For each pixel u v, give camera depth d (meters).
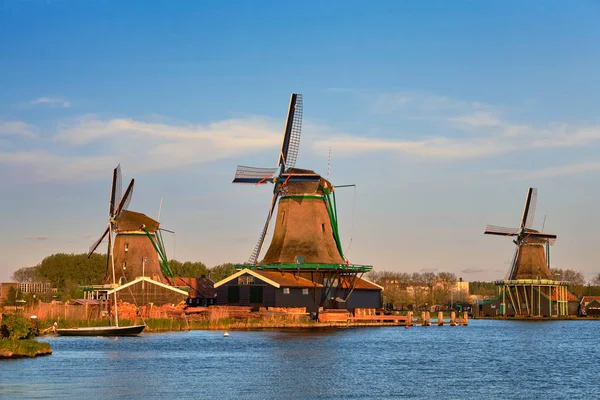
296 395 51.31
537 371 64.81
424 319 134.62
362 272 118.62
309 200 118.19
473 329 125.44
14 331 70.06
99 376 57.12
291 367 64.06
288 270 116.62
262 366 64.31
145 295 118.75
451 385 56.38
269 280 110.38
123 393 50.66
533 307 179.50
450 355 76.50
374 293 132.38
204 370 61.44
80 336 89.31
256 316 108.56
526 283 176.88
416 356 74.69
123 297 117.88
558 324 148.75
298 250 116.62
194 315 108.25
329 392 52.59
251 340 86.38
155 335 92.06
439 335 106.19
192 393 51.38
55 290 176.75
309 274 118.19
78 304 113.19
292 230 117.62
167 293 119.69
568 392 54.06
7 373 57.50
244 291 113.50
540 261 179.62
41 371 58.75
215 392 51.91
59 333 89.38
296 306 113.44
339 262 118.94
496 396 52.19
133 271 131.88
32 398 48.25
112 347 76.50
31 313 96.31
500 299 185.38
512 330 123.81
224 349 76.38
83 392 50.53
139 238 133.50
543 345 91.06
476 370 64.75
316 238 117.44
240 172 122.25
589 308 190.38
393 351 79.00
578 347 88.81
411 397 51.22
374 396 51.38
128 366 62.69
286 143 120.00
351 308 125.88
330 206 121.00
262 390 52.94
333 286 121.19
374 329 115.12
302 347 80.19
